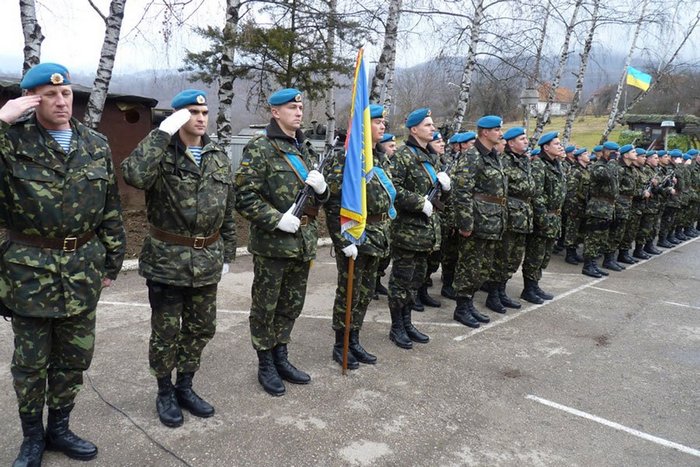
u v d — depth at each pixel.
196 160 3.04
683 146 18.80
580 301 6.40
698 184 11.28
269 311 3.54
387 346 4.61
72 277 2.58
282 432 3.15
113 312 5.00
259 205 3.32
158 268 2.98
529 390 3.94
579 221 8.47
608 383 4.14
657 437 3.38
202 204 3.00
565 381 4.13
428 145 5.00
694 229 12.36
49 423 2.83
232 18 7.82
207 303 3.21
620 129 28.28
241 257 7.44
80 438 2.86
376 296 6.18
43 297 2.51
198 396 3.35
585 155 8.48
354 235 3.64
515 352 4.66
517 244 5.78
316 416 3.36
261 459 2.88
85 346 2.75
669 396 3.97
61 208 2.49
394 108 17.84
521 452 3.12
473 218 4.99
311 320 5.18
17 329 2.59
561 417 3.56
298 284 3.68
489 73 12.44
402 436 3.20
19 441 2.94
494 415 3.53
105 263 2.80
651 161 9.12
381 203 3.95
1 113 2.28
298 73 8.93
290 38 8.25
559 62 14.57
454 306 5.96
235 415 3.32
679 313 6.10
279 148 3.43
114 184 2.76
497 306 5.78
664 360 4.68
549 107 14.72
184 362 3.28
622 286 7.25
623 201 8.00
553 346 4.86
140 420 3.20
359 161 3.62
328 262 7.65
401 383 3.90
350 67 9.03
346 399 3.61
